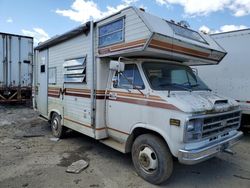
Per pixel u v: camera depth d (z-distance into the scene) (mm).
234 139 4461
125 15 4367
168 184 4148
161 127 3889
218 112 4043
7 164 4789
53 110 7000
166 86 4402
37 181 4094
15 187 3877
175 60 5230
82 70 5598
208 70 7770
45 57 7547
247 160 5387
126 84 4715
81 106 5691
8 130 7648
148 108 4129
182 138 3539
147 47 3971
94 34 5211
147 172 4176
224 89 7434
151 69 4566
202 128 3719
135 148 4387
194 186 4098
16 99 13383
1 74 12750
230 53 7281
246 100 6953
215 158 5457
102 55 4953
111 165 4871
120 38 4477
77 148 5918
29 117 9961
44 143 6305
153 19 4234
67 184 4016
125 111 4633
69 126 6262
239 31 7078
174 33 4355
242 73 7031
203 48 4871
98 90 5113
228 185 4164
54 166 4738
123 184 4078
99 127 5148
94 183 4082
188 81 4984
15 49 13117
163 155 3918
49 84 7297
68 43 6203
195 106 3691
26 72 13523
